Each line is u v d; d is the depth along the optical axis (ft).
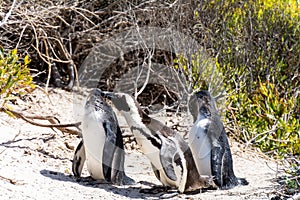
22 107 81.20
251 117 90.68
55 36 93.09
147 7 94.02
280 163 78.95
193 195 59.62
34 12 80.07
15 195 50.93
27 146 67.67
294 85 100.37
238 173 71.67
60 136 75.00
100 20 100.27
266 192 61.77
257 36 103.24
